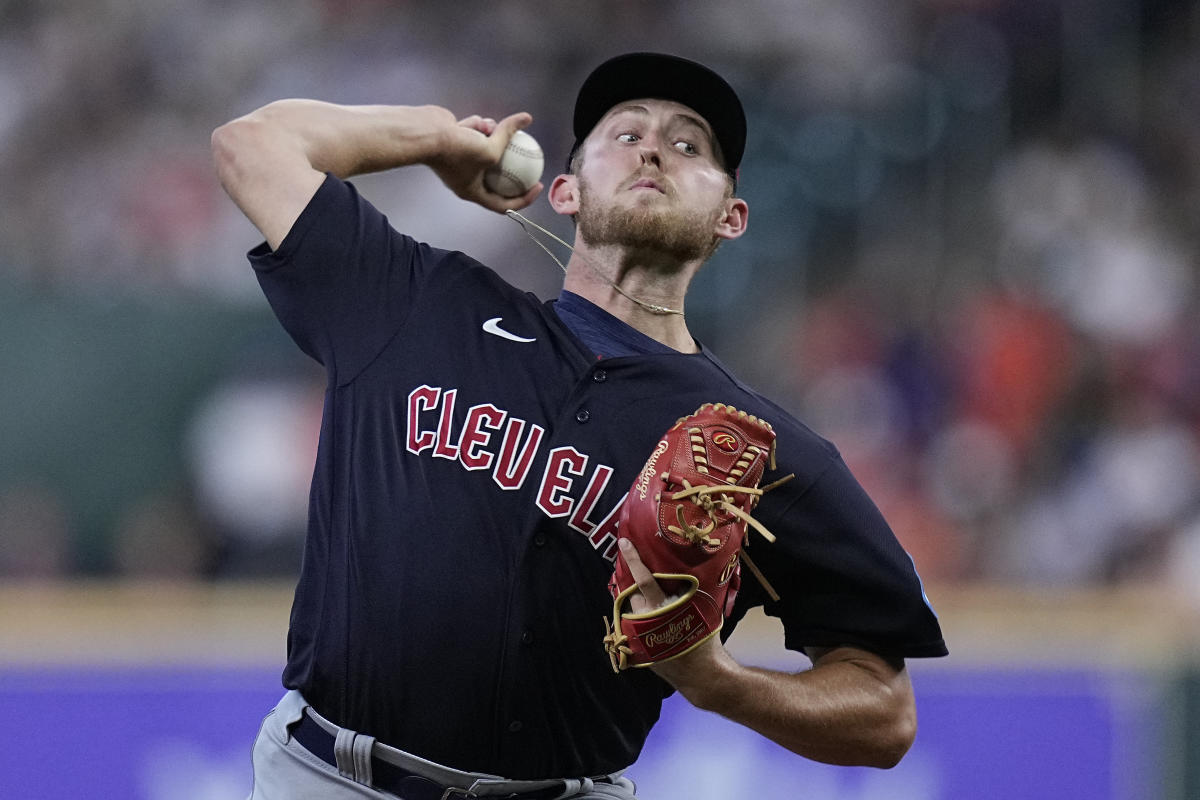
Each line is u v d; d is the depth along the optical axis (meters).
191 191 36.84
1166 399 35.41
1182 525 31.95
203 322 29.33
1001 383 33.88
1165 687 21.83
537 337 10.44
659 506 8.52
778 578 10.41
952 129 39.56
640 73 11.37
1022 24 41.62
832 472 10.36
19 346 28.69
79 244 35.84
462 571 9.56
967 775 21.56
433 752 9.62
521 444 9.90
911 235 37.69
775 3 41.06
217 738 20.53
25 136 37.50
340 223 10.62
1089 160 39.88
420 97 39.12
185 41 39.53
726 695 9.20
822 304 35.25
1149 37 42.31
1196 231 39.44
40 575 27.84
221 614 20.94
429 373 10.20
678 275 11.19
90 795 20.20
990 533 31.62
